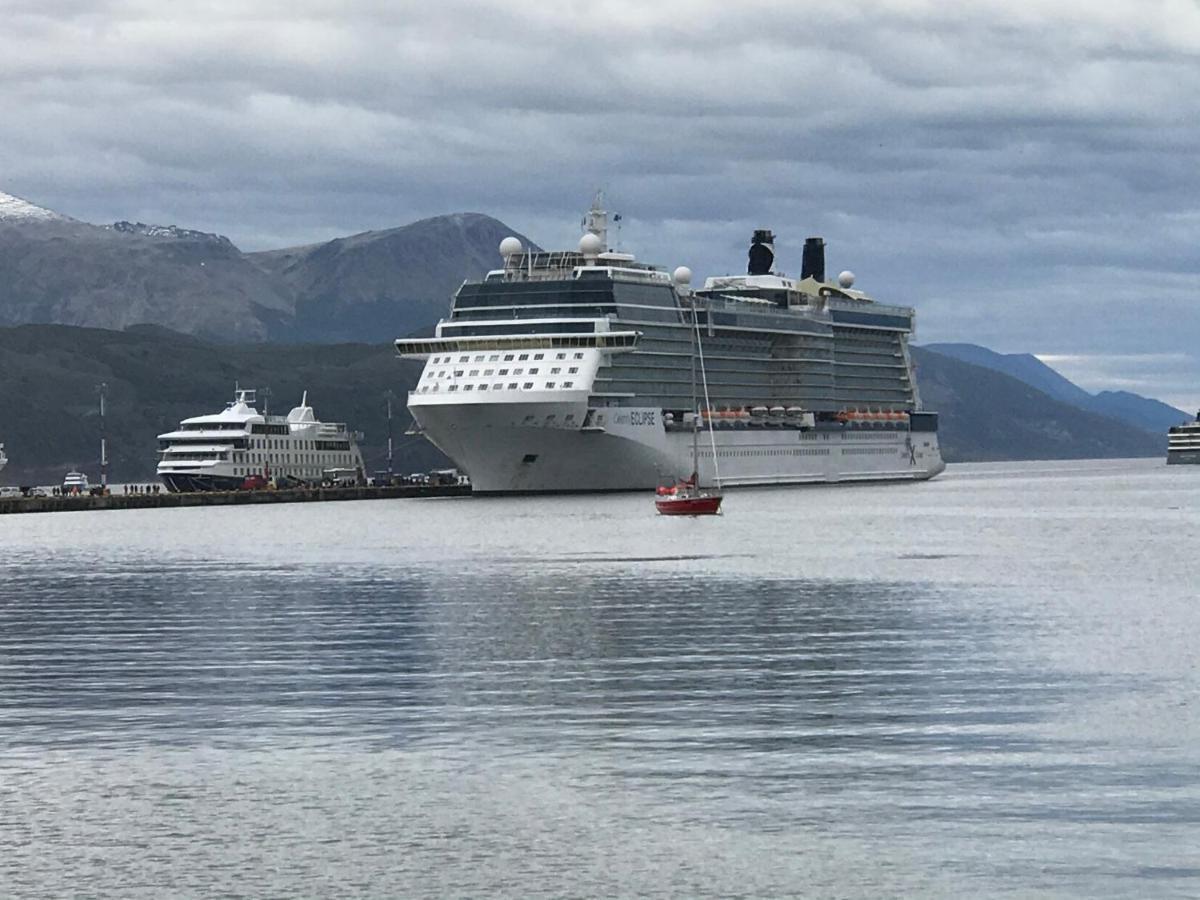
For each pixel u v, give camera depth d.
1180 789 59.22
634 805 58.31
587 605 114.50
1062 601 114.38
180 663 90.00
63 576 144.62
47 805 59.38
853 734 68.56
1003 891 49.72
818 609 110.81
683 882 50.78
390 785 61.31
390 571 144.12
